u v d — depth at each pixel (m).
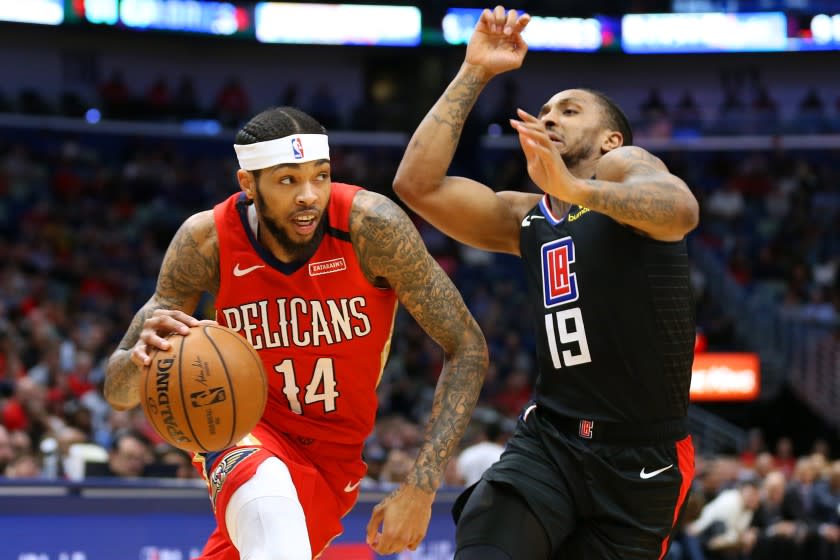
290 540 4.28
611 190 4.29
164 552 8.64
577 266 4.79
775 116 33.03
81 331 19.48
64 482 8.30
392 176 32.03
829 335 25.03
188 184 30.44
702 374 25.20
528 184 31.50
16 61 30.64
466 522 4.81
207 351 4.26
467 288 27.20
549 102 5.20
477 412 15.17
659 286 4.70
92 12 28.28
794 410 25.27
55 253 25.50
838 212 31.67
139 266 26.33
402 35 30.55
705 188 32.62
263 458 4.59
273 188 4.43
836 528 12.95
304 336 4.73
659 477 4.75
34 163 29.00
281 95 33.22
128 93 31.72
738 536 12.27
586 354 4.77
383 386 19.69
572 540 4.86
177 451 11.30
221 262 4.69
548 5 30.78
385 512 4.54
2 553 7.98
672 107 34.06
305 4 30.20
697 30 31.47
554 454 4.82
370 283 4.73
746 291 28.69
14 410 12.94
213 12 29.77
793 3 31.55
